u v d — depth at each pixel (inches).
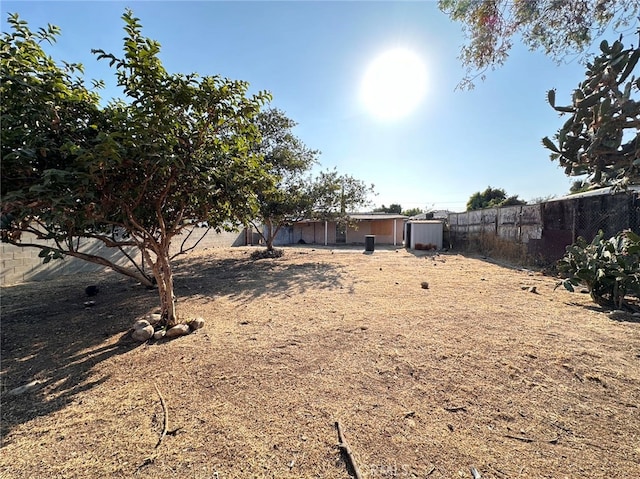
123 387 89.5
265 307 177.8
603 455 61.5
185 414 76.0
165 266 140.6
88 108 99.4
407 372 97.4
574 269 189.5
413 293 211.6
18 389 87.8
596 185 98.8
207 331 137.2
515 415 75.2
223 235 594.9
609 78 87.6
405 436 67.7
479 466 58.8
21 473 57.4
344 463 60.1
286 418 74.3
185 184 127.9
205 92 104.9
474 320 150.2
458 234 552.4
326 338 127.1
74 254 153.9
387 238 847.1
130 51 89.8
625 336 127.0
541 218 334.0
